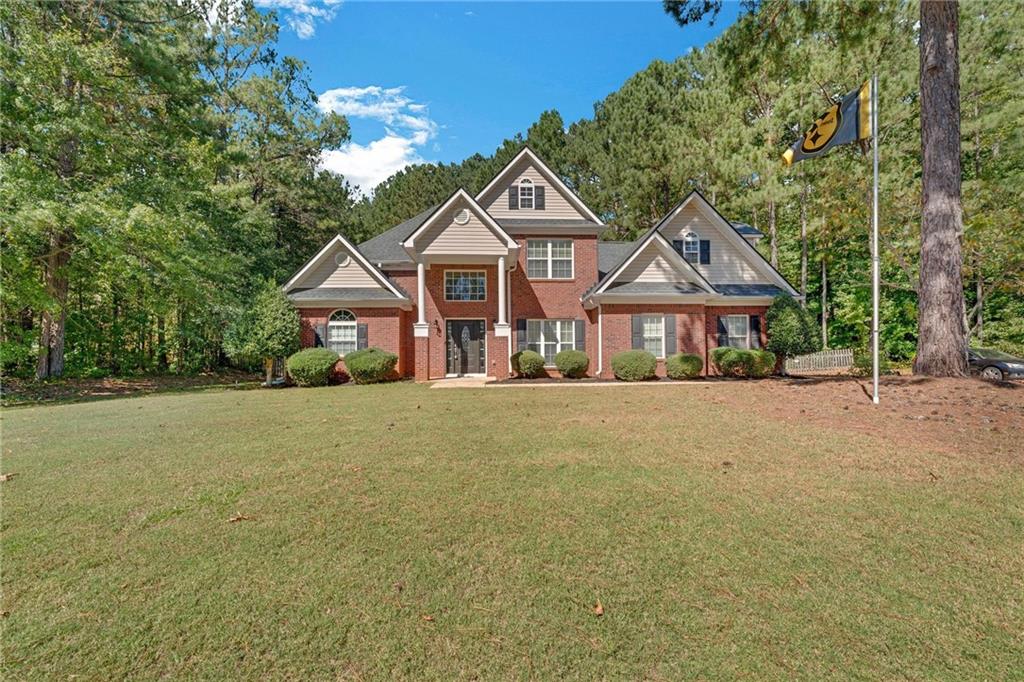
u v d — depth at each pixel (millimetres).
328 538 3715
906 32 18406
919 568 3180
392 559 3383
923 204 9773
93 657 2447
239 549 3555
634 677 2277
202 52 22266
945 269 9438
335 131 29438
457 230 16750
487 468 5438
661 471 5230
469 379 17484
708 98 25297
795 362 24422
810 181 21906
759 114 24969
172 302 18781
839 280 28609
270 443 6730
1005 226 16812
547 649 2473
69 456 6086
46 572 3248
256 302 17250
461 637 2570
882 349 25672
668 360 16203
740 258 19062
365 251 21047
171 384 18688
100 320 20734
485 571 3217
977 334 22172
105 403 11586
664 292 16906
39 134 14344
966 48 18281
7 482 5059
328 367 16312
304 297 17625
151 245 15883
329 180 33906
